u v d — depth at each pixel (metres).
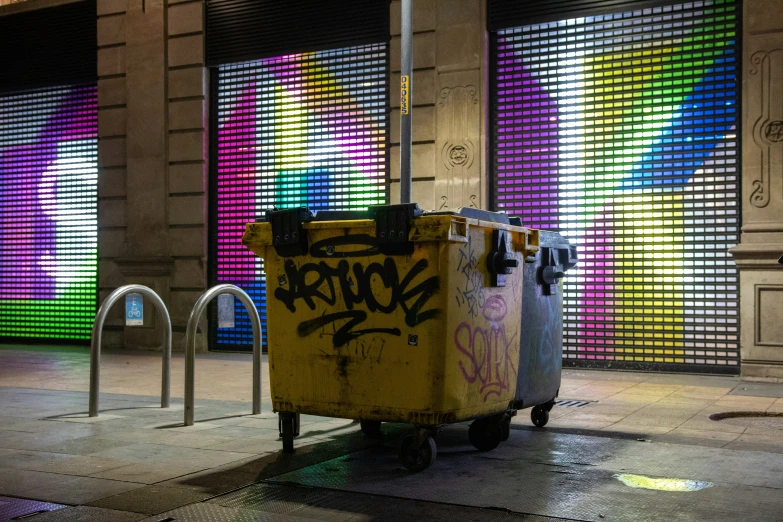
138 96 14.23
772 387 9.10
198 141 13.85
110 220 14.53
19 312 15.81
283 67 13.55
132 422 6.47
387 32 12.58
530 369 5.84
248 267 13.68
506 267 5.23
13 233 15.88
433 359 4.72
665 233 10.81
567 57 11.45
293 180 13.44
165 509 4.03
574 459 5.14
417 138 12.11
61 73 15.30
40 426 6.26
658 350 10.84
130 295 10.93
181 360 12.33
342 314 5.00
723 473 4.74
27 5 15.49
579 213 11.34
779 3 9.91
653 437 5.91
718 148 10.50
